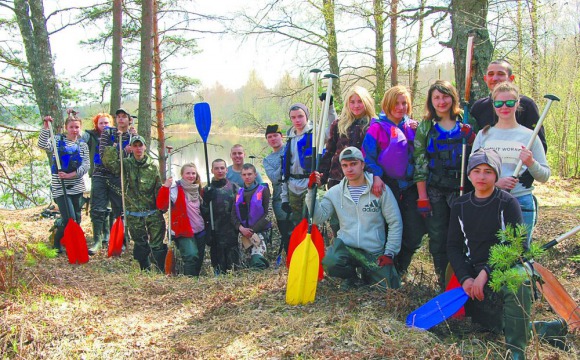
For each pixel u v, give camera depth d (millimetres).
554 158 16375
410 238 4598
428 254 6246
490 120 4168
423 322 3697
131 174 6355
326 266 4438
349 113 4871
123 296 4914
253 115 13492
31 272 5109
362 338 3545
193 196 6426
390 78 13938
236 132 22406
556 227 6660
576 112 15750
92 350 3721
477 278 3516
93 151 7191
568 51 16266
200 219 6457
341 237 4609
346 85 13898
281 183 6293
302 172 5859
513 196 3670
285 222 6535
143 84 9664
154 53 12172
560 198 10297
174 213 6266
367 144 4488
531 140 3674
